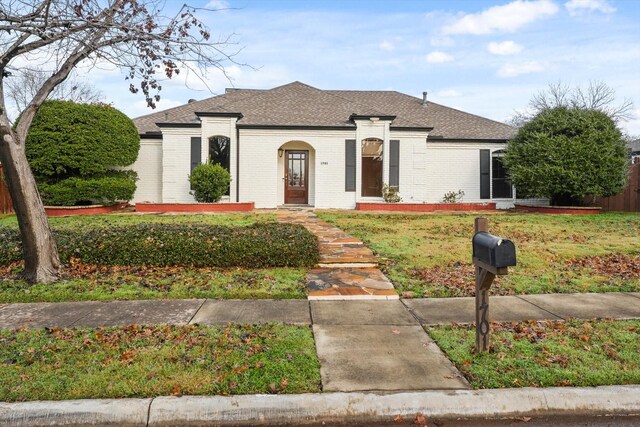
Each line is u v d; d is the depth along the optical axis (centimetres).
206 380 322
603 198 1623
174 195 1614
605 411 302
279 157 1728
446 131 1812
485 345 373
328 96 1923
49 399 298
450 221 1231
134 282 612
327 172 1642
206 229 802
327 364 354
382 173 1653
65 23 583
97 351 373
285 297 554
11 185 599
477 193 1772
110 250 689
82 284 600
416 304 527
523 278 641
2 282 604
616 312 490
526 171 1486
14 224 1135
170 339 402
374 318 473
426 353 377
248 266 697
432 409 297
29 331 425
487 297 371
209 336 409
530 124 1563
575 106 1573
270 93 1928
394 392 308
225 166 1628
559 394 307
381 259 749
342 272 684
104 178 1456
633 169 1568
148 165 1698
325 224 1153
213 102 1789
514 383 321
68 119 1391
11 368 341
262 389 312
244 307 509
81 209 1434
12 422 283
